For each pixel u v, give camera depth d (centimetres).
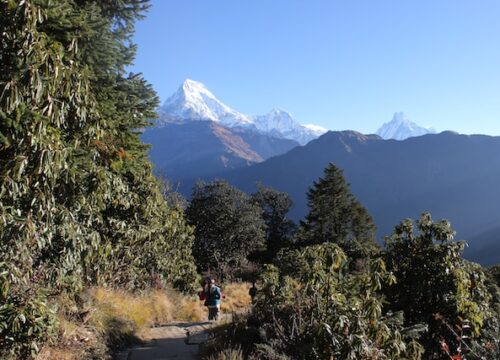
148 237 1198
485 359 463
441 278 634
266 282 685
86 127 503
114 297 992
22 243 432
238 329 767
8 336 446
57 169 418
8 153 407
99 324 761
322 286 538
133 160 785
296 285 666
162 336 970
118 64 744
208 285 1360
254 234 4316
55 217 476
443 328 605
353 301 442
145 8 820
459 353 500
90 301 820
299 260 622
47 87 405
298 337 598
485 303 641
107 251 686
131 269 1205
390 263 687
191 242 2086
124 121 747
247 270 3684
